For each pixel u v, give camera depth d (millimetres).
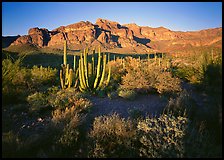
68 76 10734
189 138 4375
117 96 9258
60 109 7105
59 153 4457
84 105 7422
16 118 6426
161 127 4848
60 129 5285
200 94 8367
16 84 8922
